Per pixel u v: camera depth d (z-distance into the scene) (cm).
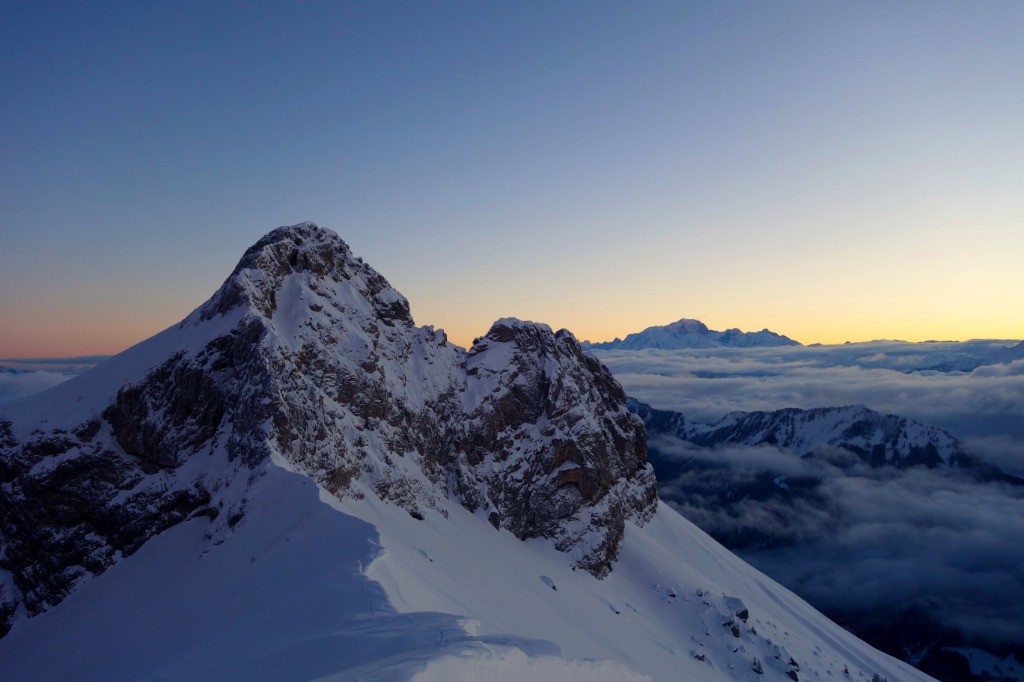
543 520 14400
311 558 6700
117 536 8981
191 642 6112
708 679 11025
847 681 13425
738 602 13850
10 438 10056
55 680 6650
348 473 10331
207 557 7788
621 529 15750
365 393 11994
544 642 4806
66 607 8331
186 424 9788
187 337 10831
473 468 14125
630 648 10538
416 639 4484
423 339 15125
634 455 19125
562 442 15212
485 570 10575
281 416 9206
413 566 7656
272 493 8319
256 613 6006
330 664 4353
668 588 14312
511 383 15625
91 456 9675
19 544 9106
